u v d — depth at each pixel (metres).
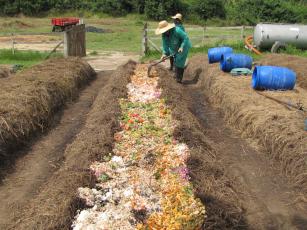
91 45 28.69
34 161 8.27
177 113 9.52
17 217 6.26
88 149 7.57
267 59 16.70
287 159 7.44
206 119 10.70
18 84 11.21
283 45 21.33
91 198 5.94
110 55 23.70
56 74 12.95
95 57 22.84
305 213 6.29
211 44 24.53
